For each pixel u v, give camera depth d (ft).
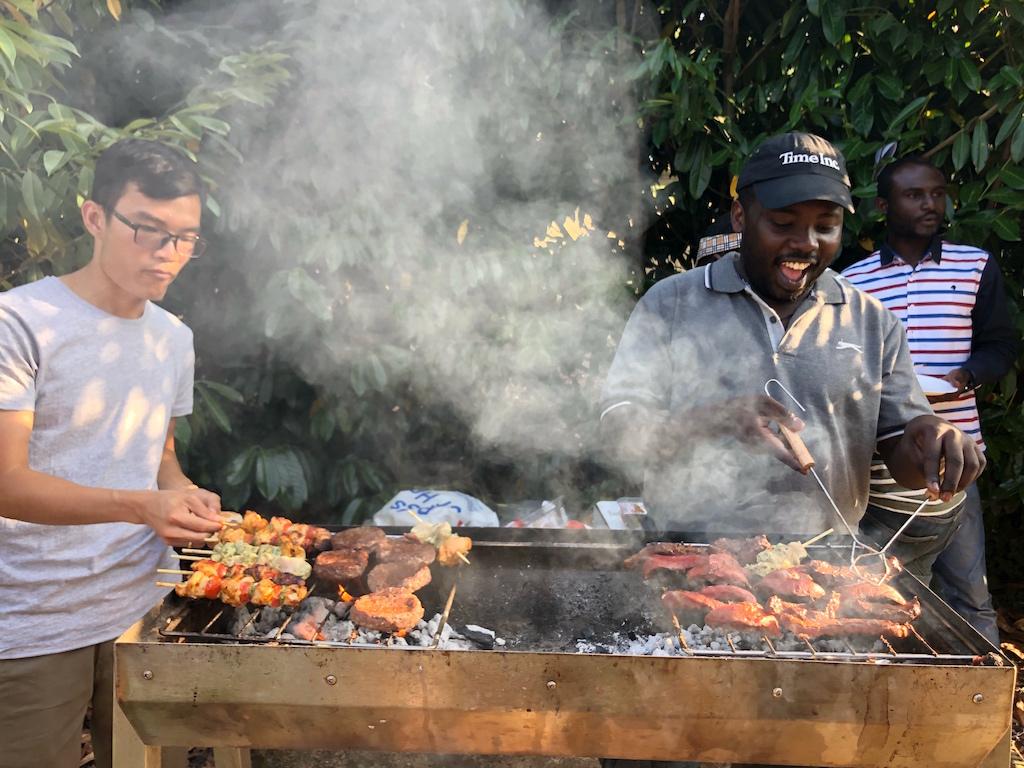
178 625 5.87
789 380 7.30
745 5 12.35
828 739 5.09
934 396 10.27
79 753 6.66
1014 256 12.54
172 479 7.41
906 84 11.85
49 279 6.12
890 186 10.68
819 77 11.61
